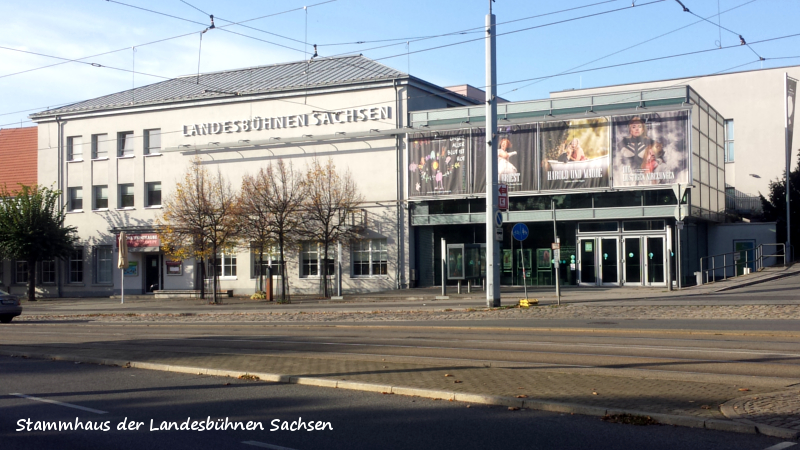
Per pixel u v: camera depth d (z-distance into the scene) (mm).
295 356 13406
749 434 6973
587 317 20562
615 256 33375
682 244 32438
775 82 41812
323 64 42969
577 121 32938
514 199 34594
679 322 18328
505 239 35688
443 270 31406
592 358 12258
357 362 12281
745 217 41375
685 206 31188
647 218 32375
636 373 10516
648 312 21141
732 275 37219
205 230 35344
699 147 33406
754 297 24516
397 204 37094
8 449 7293
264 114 40375
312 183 36344
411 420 7988
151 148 43750
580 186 32812
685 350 12984
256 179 38062
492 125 24516
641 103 31906
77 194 45938
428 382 9938
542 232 34969
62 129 46094
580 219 33250
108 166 44656
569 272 34250
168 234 36406
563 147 33188
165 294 40094
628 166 32000
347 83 38062
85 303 38406
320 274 38438
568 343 14516
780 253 38781
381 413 8383
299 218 35406
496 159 24688
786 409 7637
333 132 38562
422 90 38562
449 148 35719
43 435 7863
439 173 35875
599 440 6938
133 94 46094
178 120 42719
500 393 9000
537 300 25641
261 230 34500
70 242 43062
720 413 7676
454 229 36875
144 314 29078
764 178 41812
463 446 6879
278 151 40094
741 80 42625
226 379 11078
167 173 42844
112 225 44375
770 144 41750
